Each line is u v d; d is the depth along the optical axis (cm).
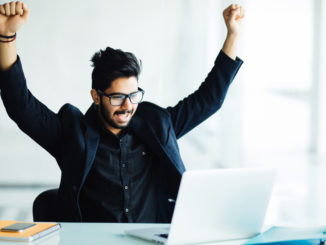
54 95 525
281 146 625
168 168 195
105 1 531
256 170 140
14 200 432
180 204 133
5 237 139
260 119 624
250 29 619
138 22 546
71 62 526
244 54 619
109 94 180
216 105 211
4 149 504
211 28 572
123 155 191
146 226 160
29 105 177
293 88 653
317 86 650
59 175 496
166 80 564
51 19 518
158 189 199
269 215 381
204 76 572
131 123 193
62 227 157
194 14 566
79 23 526
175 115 208
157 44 556
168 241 136
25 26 512
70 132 186
